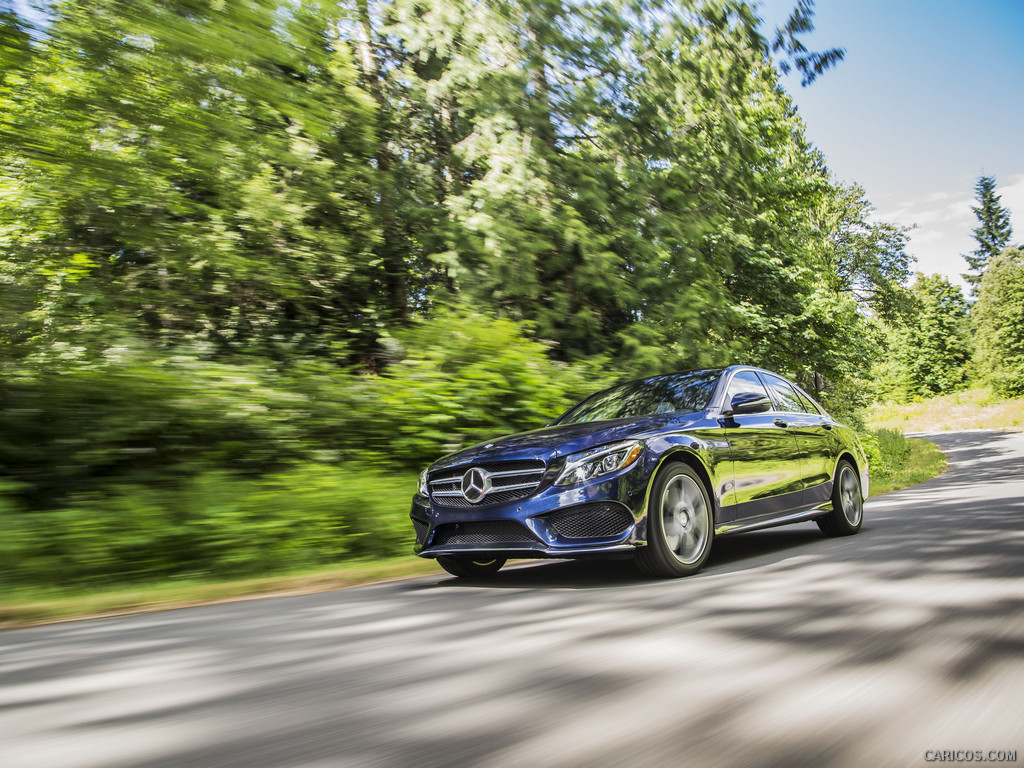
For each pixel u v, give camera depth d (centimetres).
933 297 8844
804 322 2080
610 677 255
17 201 781
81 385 643
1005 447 2981
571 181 1260
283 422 714
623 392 634
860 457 725
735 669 258
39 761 197
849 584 402
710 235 1417
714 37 1306
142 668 301
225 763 193
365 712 231
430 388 827
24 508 571
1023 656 257
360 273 1299
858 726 202
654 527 471
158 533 549
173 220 871
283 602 469
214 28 664
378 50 1337
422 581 548
